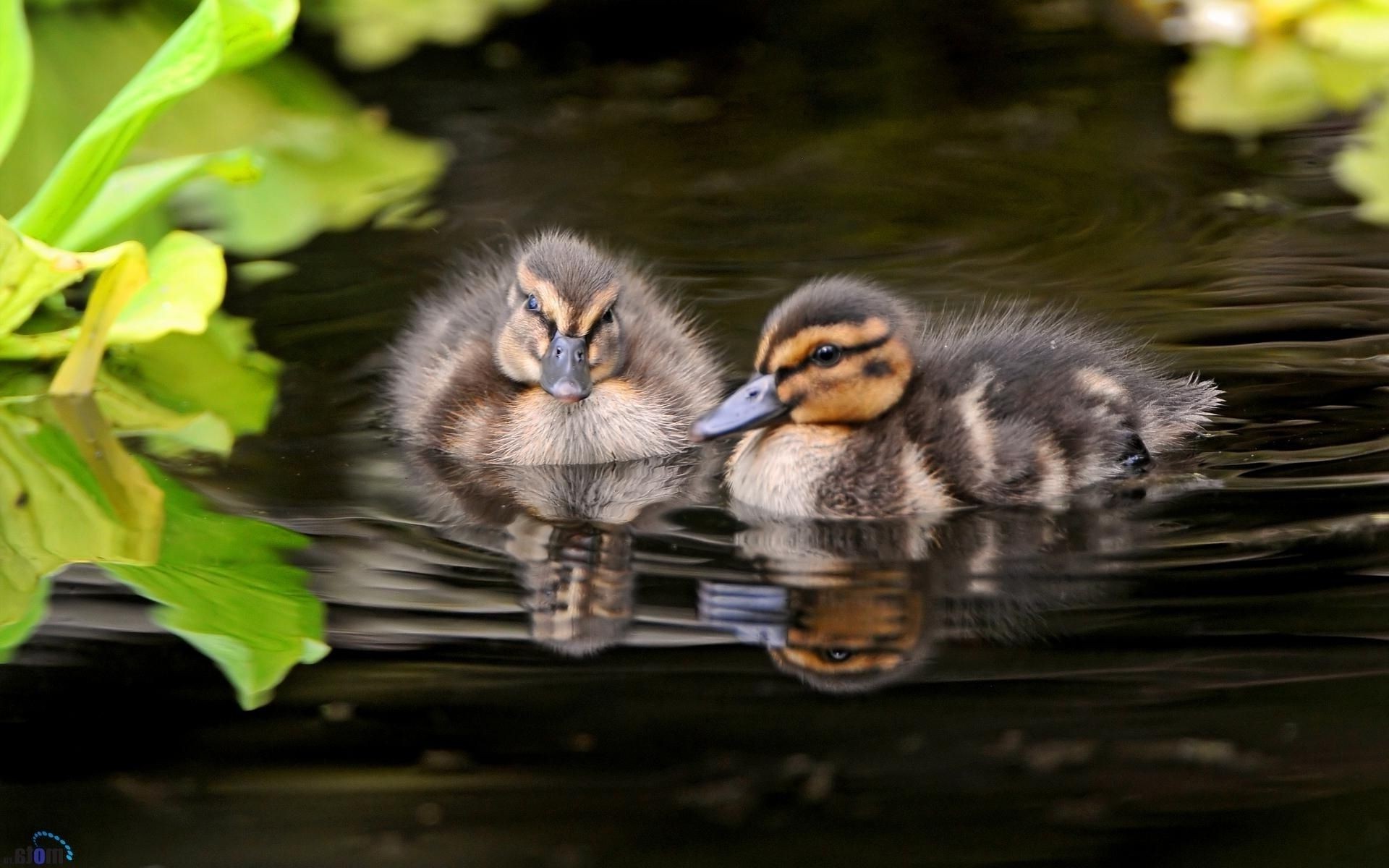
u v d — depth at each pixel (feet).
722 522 34.45
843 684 26.05
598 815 22.79
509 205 53.26
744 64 67.41
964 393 36.70
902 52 68.08
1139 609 28.45
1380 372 39.99
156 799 23.25
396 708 25.61
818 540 32.83
